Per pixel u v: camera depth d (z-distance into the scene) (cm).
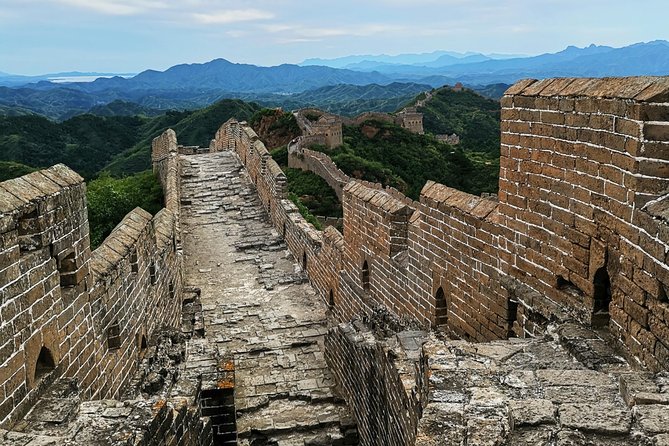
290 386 1430
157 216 1800
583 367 707
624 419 524
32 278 678
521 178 938
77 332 801
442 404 588
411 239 1325
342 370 1389
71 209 797
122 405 709
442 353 732
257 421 1279
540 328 902
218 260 2484
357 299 1658
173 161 3070
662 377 600
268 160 3047
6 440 585
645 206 680
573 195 823
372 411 1125
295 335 1764
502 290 999
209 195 3256
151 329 1245
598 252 775
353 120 9081
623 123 708
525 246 941
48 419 648
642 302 681
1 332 607
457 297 1147
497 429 529
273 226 2869
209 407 1033
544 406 550
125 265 1034
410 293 1345
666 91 657
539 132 887
